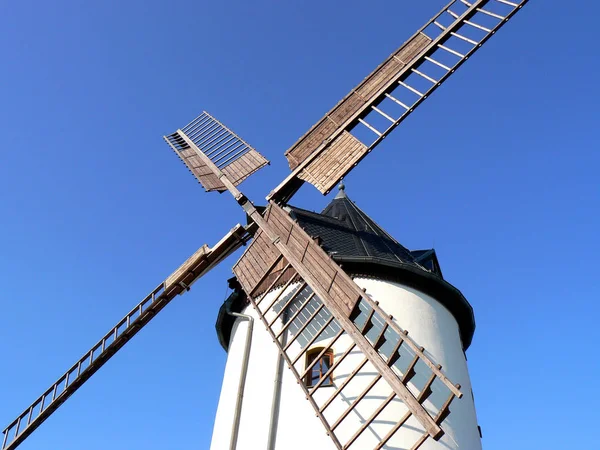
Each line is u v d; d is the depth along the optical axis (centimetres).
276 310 1079
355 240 1172
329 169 1122
